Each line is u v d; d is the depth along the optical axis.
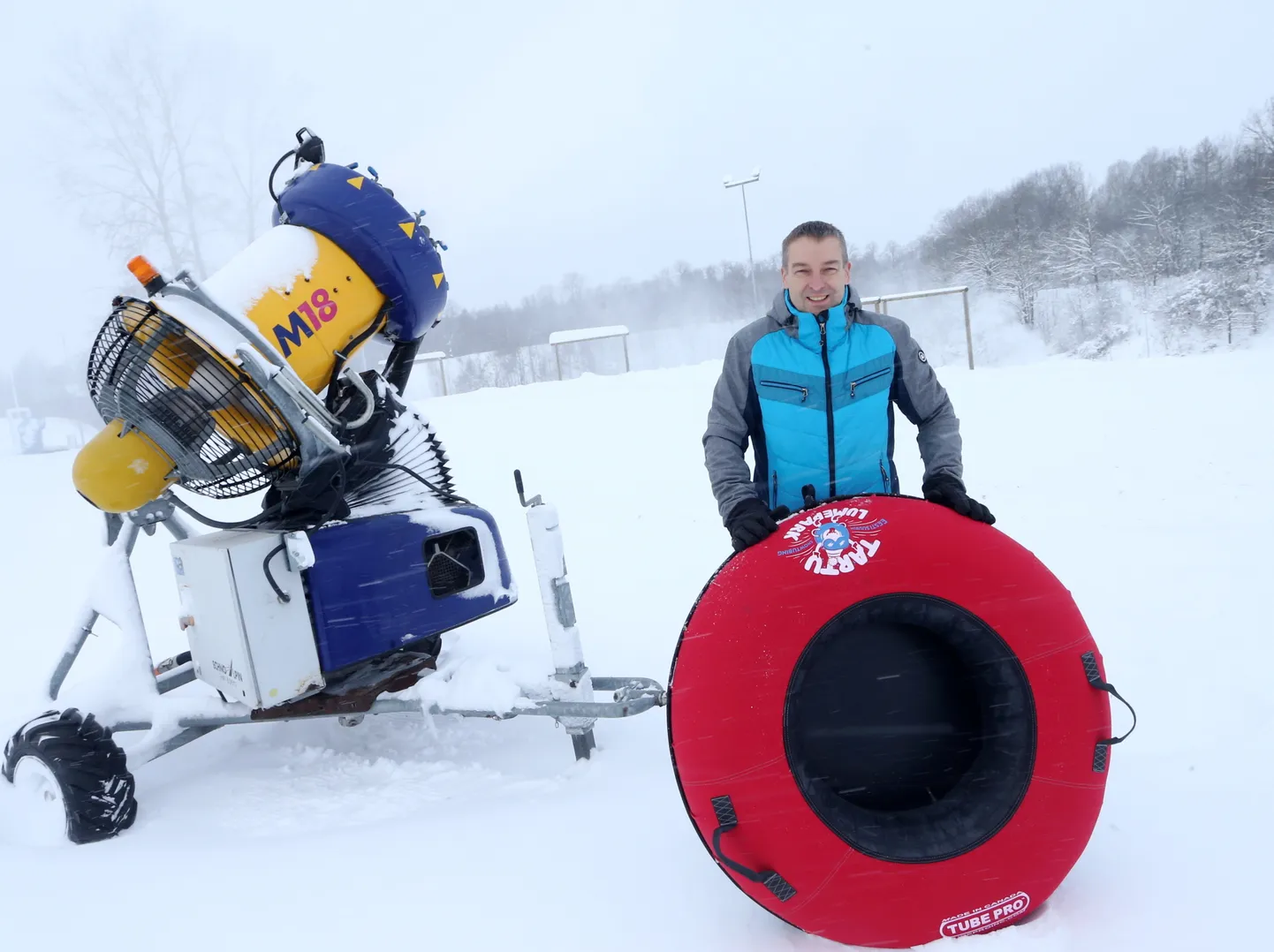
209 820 2.74
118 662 3.10
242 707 2.92
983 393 9.63
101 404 2.92
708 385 11.29
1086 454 6.82
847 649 1.79
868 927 1.68
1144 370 9.98
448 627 3.07
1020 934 1.68
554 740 3.05
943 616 1.70
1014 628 1.69
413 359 3.41
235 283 2.83
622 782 2.58
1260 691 2.68
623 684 2.84
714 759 1.67
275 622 2.74
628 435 9.16
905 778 1.82
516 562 5.60
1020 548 1.77
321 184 3.05
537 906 1.97
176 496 3.08
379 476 3.15
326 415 2.82
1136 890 1.80
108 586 3.15
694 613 1.77
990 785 1.70
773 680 1.66
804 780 1.67
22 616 5.76
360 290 3.05
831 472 2.26
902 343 2.27
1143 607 3.54
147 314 2.69
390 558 2.96
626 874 2.07
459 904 2.01
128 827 2.75
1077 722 1.69
